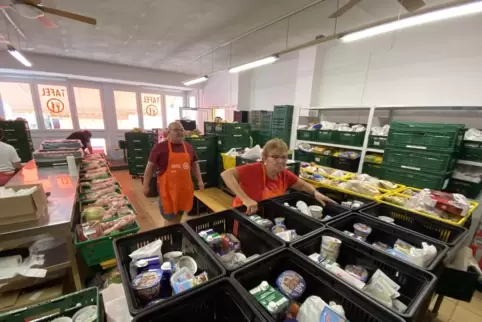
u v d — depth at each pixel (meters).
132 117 7.33
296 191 1.46
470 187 2.27
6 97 5.56
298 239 0.83
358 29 2.20
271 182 1.42
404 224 1.21
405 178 2.45
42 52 5.05
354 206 1.32
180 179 2.30
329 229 0.92
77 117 6.39
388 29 2.04
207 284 0.59
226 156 3.14
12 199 1.12
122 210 1.75
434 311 1.65
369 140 2.96
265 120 5.05
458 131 2.10
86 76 5.86
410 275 0.70
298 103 4.57
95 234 1.42
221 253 0.85
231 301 0.57
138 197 4.14
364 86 3.67
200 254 0.76
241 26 3.50
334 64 4.06
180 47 4.61
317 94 4.35
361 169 3.04
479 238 2.08
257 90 6.03
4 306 1.21
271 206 1.20
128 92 7.12
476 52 2.59
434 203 1.30
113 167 6.11
